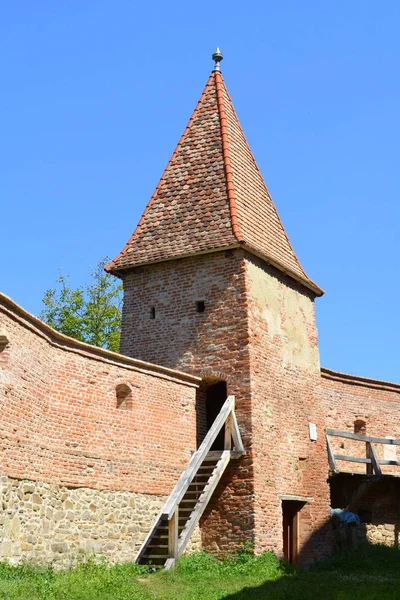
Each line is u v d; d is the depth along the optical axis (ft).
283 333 70.95
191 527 55.77
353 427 85.40
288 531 69.31
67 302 119.44
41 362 49.44
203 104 79.36
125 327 71.31
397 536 83.10
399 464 80.23
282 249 74.90
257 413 64.23
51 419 50.37
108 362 55.83
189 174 74.84
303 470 69.87
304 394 72.23
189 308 68.59
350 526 76.02
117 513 54.60
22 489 46.21
